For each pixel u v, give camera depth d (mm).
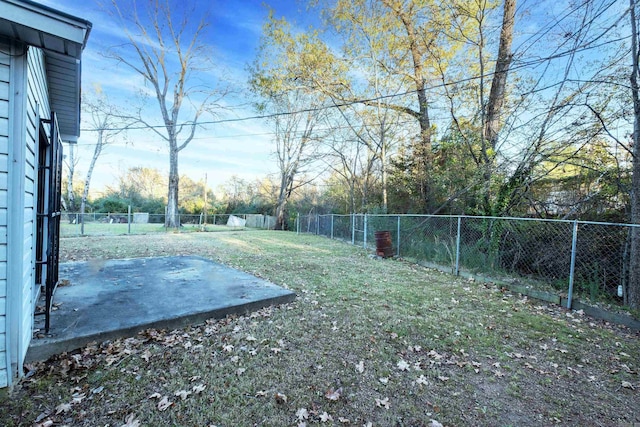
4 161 2049
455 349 2936
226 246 10297
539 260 5562
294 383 2297
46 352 2471
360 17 10953
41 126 2934
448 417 1988
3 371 2105
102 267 5500
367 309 3971
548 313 4094
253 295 3969
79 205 24578
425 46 9203
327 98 14336
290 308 3885
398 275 6188
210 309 3398
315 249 9938
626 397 2252
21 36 2016
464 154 8344
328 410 2020
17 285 2146
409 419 1958
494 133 7699
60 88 3742
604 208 5395
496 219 6020
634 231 4156
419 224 8156
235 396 2125
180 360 2553
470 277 6059
